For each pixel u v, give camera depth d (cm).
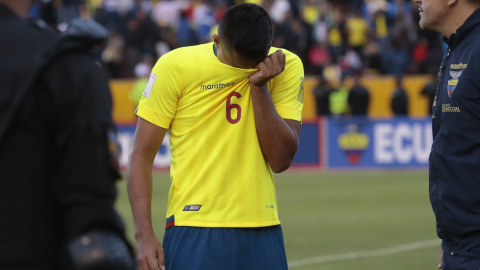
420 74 5344
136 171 838
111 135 472
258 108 816
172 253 841
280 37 5378
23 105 457
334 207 2830
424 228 2361
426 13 885
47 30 496
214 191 827
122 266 457
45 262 465
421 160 4288
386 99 5084
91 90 470
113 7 5597
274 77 871
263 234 840
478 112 820
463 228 835
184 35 5478
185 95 838
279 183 3644
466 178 830
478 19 838
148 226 828
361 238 2184
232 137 830
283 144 830
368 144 4322
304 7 5931
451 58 860
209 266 817
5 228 453
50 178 470
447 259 877
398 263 1827
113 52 5188
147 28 5341
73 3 5106
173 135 856
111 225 465
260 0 5866
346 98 4984
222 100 831
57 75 466
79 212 456
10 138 456
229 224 824
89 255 445
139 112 852
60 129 465
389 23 5944
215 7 5894
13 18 487
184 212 838
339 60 5516
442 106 860
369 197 3106
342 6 5941
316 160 4366
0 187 454
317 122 4369
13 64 464
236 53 805
